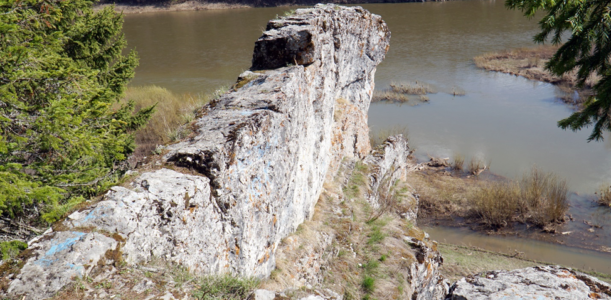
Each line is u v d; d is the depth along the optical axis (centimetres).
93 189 695
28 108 604
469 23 5372
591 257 1528
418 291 858
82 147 613
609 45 596
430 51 4228
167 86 3069
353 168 1229
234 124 525
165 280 355
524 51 4000
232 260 502
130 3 7488
